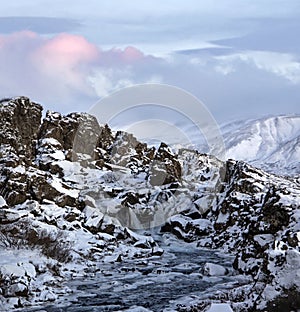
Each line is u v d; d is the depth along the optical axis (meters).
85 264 60.44
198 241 75.12
